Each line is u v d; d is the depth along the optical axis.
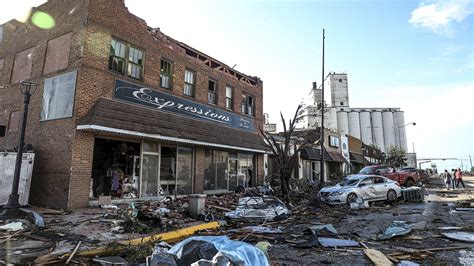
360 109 68.12
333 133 35.47
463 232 8.68
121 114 13.12
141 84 14.77
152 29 16.02
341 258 6.25
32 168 12.25
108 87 13.30
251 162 22.88
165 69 16.39
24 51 15.16
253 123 23.27
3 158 11.57
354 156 40.38
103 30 13.33
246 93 22.94
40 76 13.91
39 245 6.66
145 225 8.70
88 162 12.35
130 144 14.55
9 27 16.31
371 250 6.62
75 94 12.23
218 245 4.23
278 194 16.84
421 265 5.73
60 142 12.34
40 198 12.43
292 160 16.98
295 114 17.55
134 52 14.72
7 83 15.58
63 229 8.30
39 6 14.85
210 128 18.41
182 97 17.08
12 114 14.97
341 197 15.41
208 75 19.31
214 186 19.09
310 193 19.36
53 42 13.85
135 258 5.79
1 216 9.04
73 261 5.71
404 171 26.02
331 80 66.00
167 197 14.91
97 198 12.73
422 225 9.55
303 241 7.61
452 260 6.00
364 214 13.13
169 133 14.73
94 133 12.70
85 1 12.95
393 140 67.50
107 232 8.06
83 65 12.48
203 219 10.61
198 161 17.88
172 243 7.97
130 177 14.21
